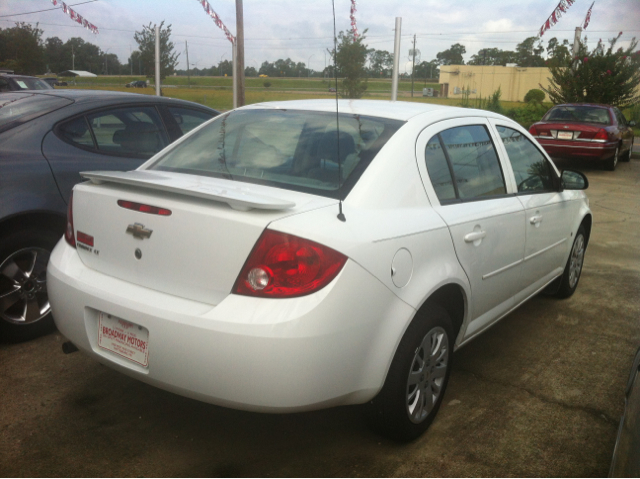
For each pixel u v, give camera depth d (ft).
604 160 44.37
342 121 9.14
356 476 7.64
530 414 9.47
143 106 14.14
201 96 148.36
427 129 9.07
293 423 8.87
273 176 8.25
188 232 6.91
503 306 11.00
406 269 7.57
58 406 9.06
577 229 14.40
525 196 11.41
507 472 7.89
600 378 10.91
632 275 17.76
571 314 14.29
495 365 11.30
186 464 7.76
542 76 230.48
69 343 8.35
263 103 10.75
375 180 7.82
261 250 6.53
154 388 9.77
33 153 11.51
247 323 6.39
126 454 7.91
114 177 7.68
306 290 6.53
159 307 6.90
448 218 8.59
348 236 6.89
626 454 5.24
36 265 11.37
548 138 44.21
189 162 9.13
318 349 6.52
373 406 7.88
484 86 242.17
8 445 7.98
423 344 8.14
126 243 7.50
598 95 67.62
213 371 6.54
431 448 8.36
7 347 11.10
